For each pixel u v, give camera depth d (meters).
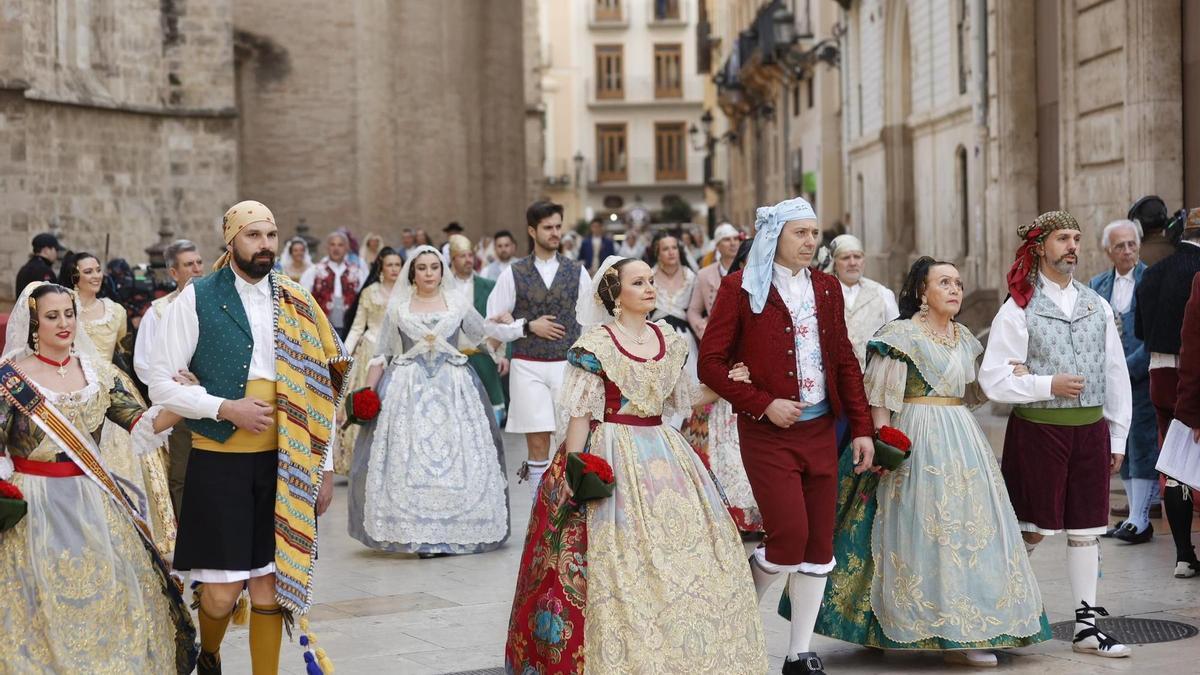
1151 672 6.85
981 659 7.00
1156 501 11.19
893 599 7.00
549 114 84.62
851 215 35.84
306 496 6.16
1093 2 16.47
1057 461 7.30
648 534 6.12
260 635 6.26
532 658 6.18
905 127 30.92
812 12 41.91
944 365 7.12
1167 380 9.30
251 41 29.94
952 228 26.97
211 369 6.20
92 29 24.48
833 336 6.82
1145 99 15.21
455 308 10.55
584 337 6.39
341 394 6.50
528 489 12.90
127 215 25.06
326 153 30.14
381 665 7.24
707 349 6.76
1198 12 14.72
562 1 84.31
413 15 33.19
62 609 5.89
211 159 26.39
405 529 10.08
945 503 6.98
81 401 6.12
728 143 65.38
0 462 5.91
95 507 6.05
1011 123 19.84
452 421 10.32
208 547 6.08
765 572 6.75
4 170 21.66
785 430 6.73
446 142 34.28
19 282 13.63
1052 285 7.41
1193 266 9.20
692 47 84.25
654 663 5.95
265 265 6.25
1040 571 9.05
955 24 25.83
